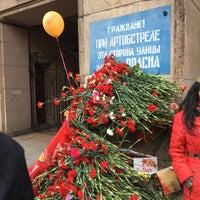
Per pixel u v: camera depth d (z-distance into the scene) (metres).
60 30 3.20
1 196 0.91
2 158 0.97
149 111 2.59
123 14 3.59
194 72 3.59
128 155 2.77
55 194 2.38
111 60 3.15
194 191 2.17
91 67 4.01
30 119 7.70
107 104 2.67
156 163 2.71
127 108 2.59
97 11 3.88
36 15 6.69
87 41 4.03
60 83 7.90
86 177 2.32
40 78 8.16
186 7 3.17
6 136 1.05
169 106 2.77
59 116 7.67
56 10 6.36
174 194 2.94
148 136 2.95
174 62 3.20
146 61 3.42
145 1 3.38
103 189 2.25
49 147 2.79
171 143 2.35
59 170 2.54
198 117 2.24
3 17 6.84
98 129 2.79
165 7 3.23
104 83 2.84
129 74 2.96
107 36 3.79
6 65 7.07
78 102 2.90
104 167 2.31
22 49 7.48
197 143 2.21
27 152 5.67
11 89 7.20
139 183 2.57
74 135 2.64
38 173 2.73
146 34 3.40
